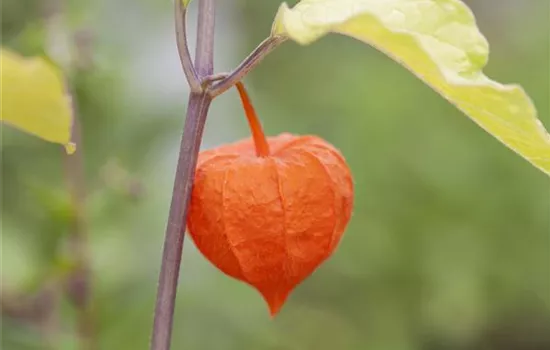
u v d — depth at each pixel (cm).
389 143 101
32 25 65
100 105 71
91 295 63
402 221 103
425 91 104
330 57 117
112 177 64
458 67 39
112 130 74
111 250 71
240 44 130
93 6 76
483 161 102
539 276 103
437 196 101
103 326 65
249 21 131
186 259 88
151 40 94
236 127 108
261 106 111
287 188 42
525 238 102
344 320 109
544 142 38
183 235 41
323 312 110
